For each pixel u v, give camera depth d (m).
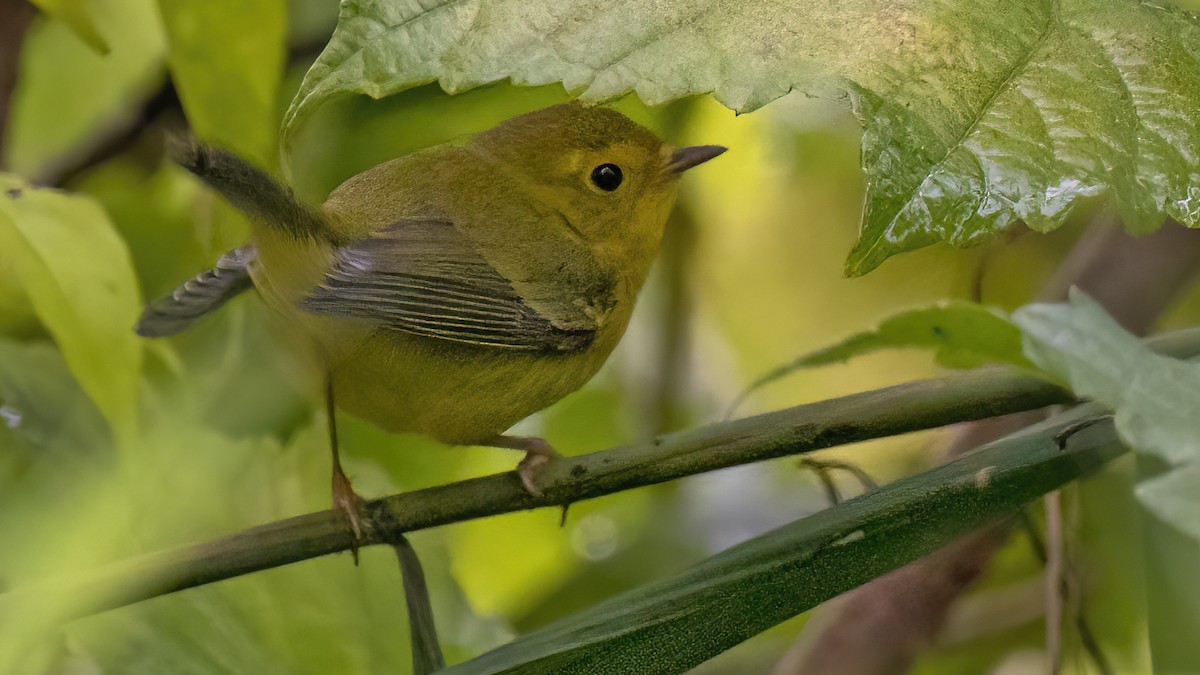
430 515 2.73
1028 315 2.68
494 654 2.69
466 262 2.77
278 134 2.74
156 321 2.74
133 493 2.55
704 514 2.84
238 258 2.75
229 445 2.71
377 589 2.75
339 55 2.69
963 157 2.54
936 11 2.68
